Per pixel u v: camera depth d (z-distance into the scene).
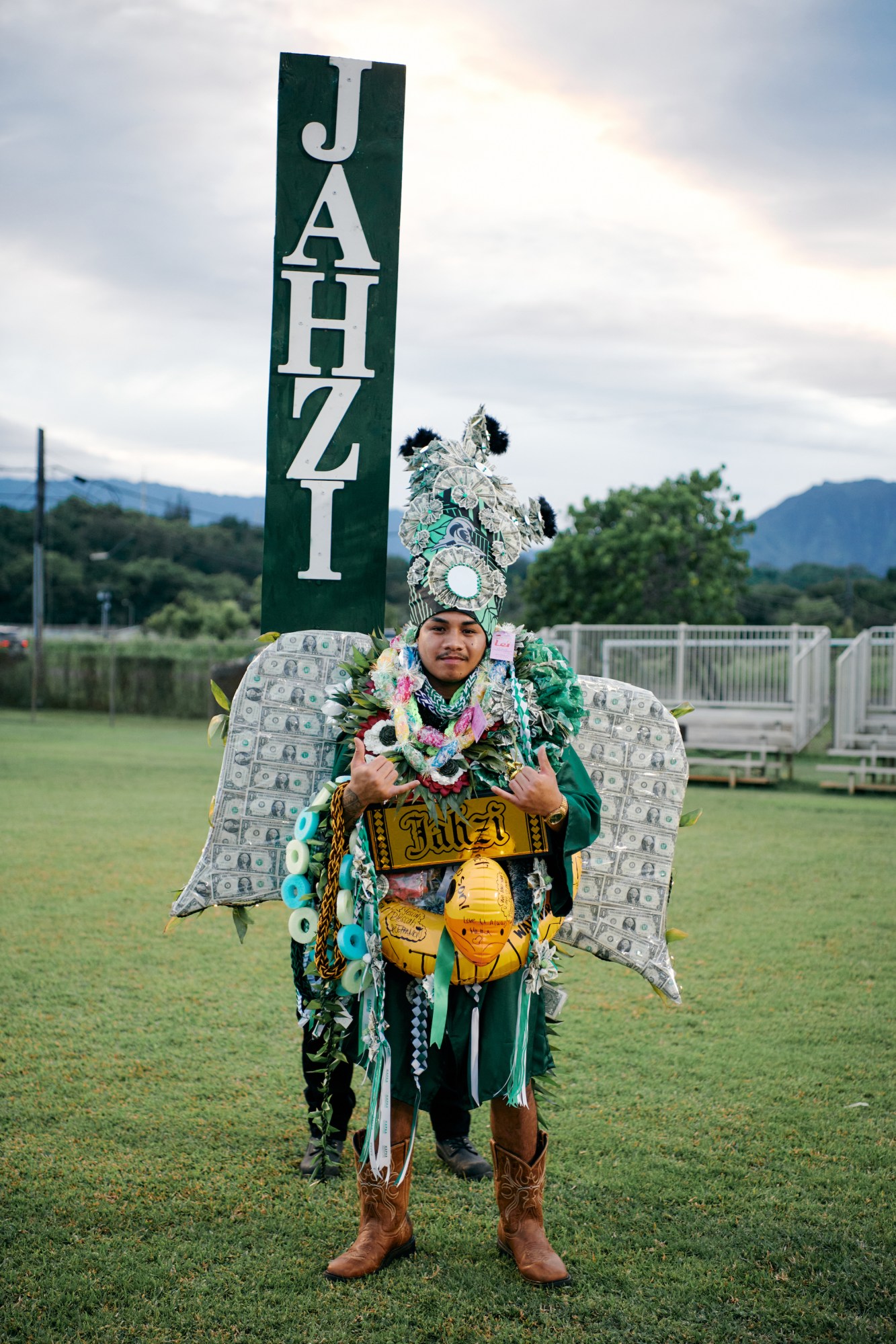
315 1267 2.75
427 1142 3.56
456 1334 2.46
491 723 2.81
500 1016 2.72
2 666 31.44
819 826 10.36
